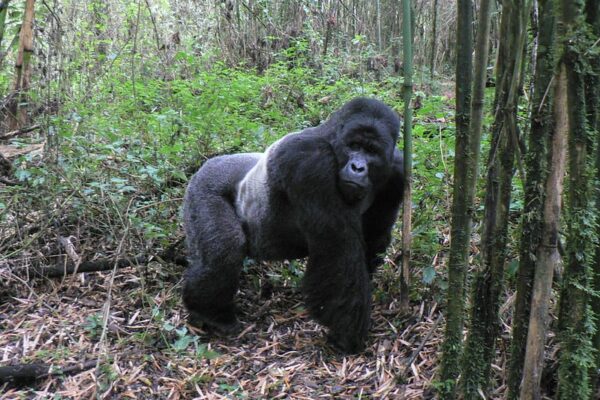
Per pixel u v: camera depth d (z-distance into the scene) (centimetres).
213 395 340
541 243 226
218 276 409
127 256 471
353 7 1066
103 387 343
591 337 250
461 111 268
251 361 379
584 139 214
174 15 1016
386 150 361
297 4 1005
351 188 351
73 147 536
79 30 744
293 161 371
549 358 308
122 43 845
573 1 196
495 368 324
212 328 416
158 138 581
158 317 407
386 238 418
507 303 337
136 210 499
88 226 505
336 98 676
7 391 344
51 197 501
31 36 628
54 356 371
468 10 262
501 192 260
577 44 198
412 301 411
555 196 220
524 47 245
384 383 341
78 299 450
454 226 277
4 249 491
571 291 237
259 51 932
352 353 378
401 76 859
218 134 589
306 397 335
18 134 589
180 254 495
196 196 430
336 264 367
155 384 352
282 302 454
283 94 706
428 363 348
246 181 421
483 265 269
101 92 682
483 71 256
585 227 227
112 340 398
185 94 634
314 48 934
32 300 448
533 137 239
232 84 658
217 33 973
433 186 459
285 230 406
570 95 208
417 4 1134
